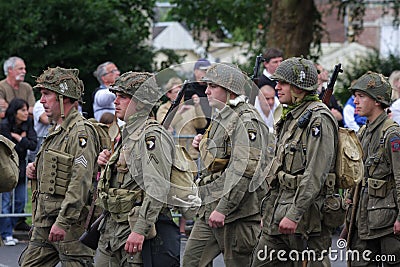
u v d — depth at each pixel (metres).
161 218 11.46
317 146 11.67
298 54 34.38
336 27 69.38
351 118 20.64
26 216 19.50
